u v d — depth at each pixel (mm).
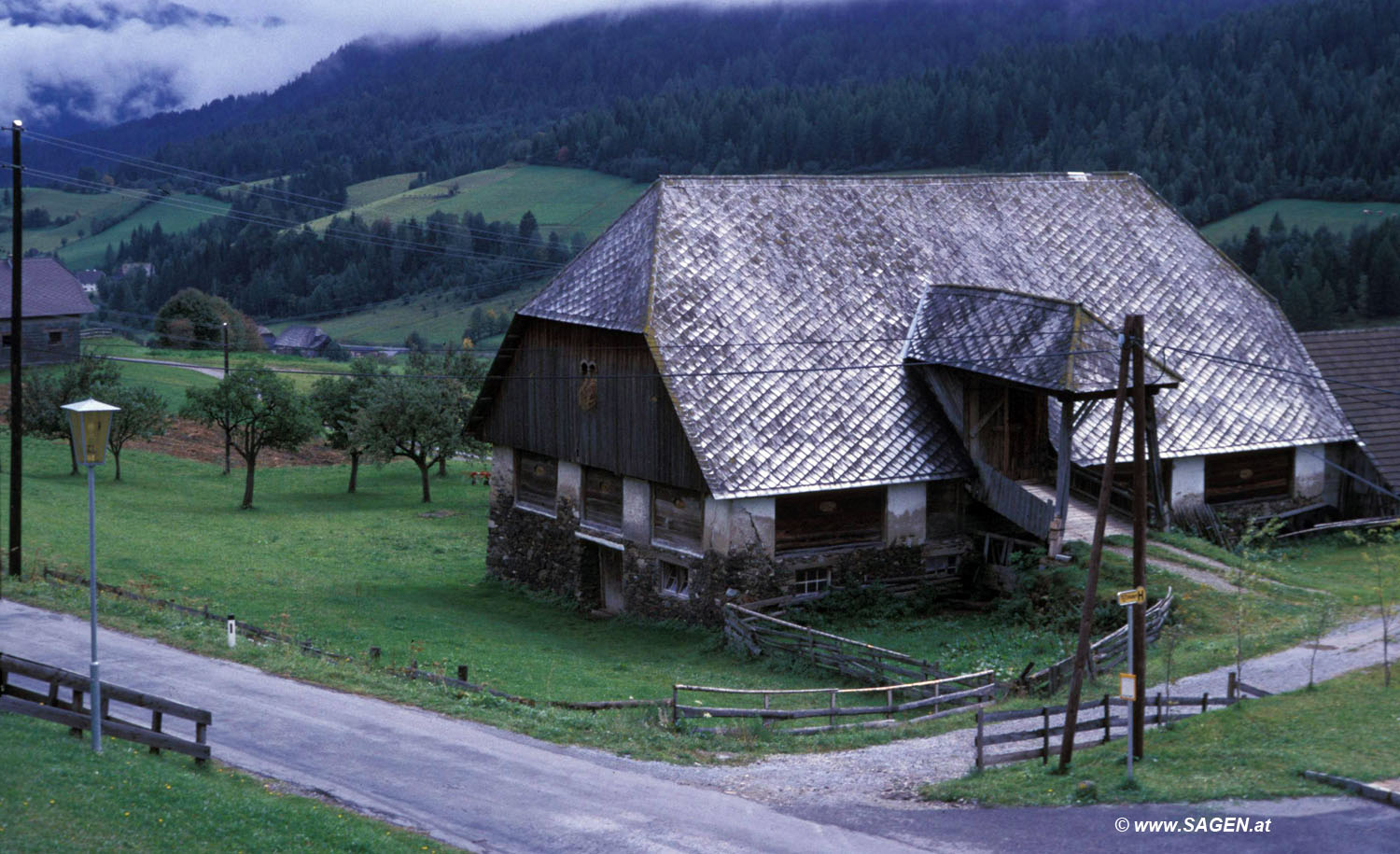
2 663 21797
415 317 170125
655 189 42531
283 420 58625
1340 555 41812
